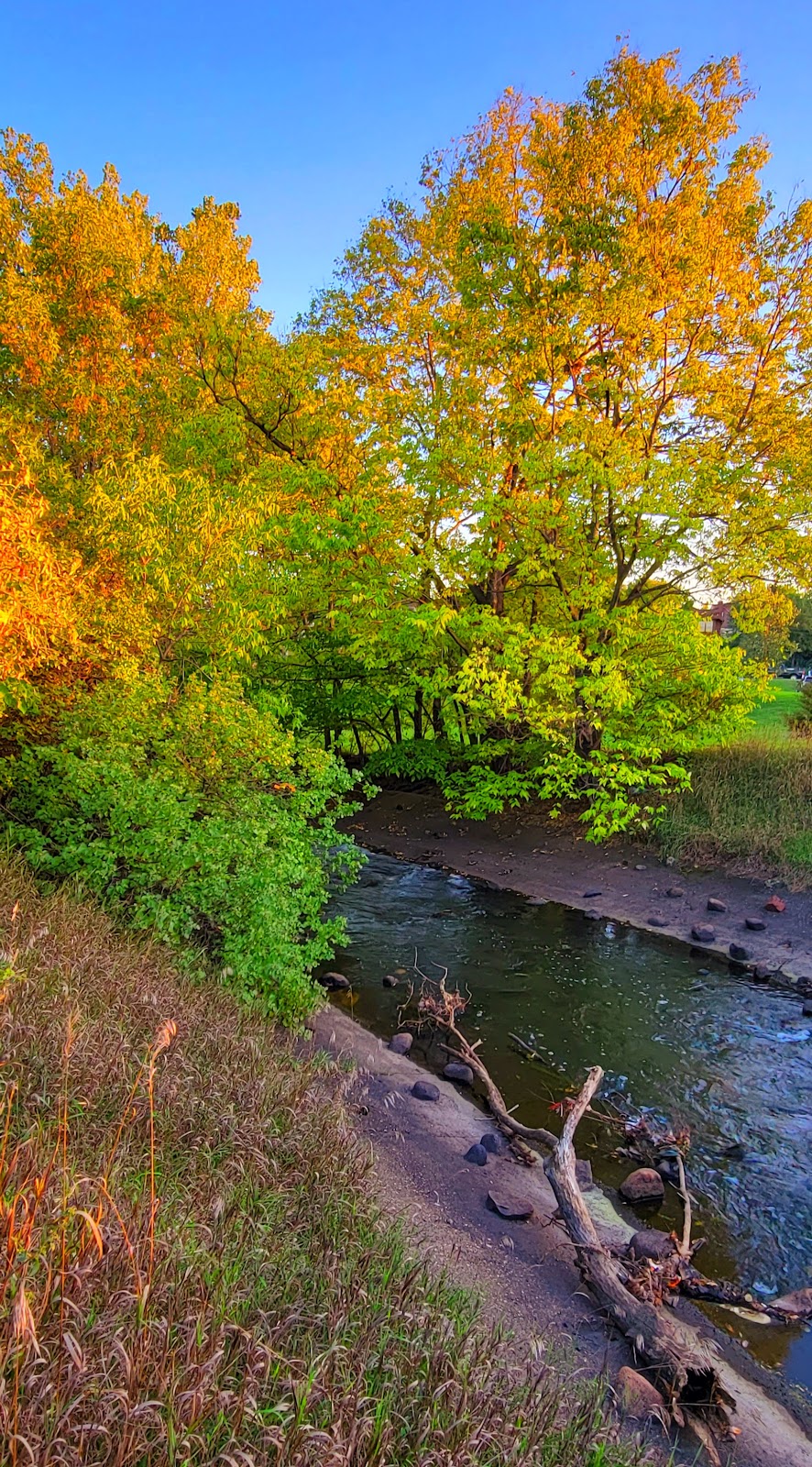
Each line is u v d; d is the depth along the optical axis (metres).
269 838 6.80
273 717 7.61
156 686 7.39
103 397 14.34
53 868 6.33
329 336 13.95
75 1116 3.04
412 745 15.79
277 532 10.96
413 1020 6.96
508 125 12.79
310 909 6.86
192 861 5.95
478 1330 2.77
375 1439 1.86
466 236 11.02
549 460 10.36
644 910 9.70
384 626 11.88
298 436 14.26
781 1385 3.38
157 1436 1.63
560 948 8.80
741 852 10.22
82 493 10.12
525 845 12.41
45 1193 2.22
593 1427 2.44
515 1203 4.37
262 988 6.11
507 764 14.45
